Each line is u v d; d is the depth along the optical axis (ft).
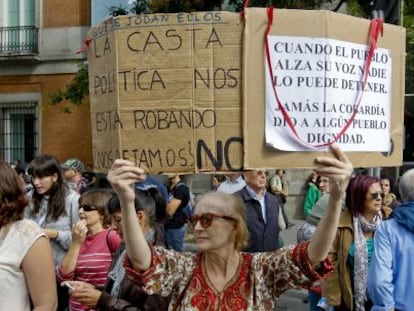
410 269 12.43
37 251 9.93
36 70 59.00
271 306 8.79
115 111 8.23
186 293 8.82
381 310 12.45
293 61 8.11
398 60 9.00
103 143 8.63
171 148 8.07
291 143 8.13
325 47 8.20
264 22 8.03
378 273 12.48
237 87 8.02
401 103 9.09
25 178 26.02
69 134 58.18
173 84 8.04
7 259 9.80
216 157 8.04
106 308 10.62
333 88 8.28
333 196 8.18
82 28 57.93
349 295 14.37
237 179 23.25
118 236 13.88
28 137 60.23
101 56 8.57
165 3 39.40
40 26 58.80
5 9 59.47
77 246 13.69
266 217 18.22
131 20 8.11
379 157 8.80
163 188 20.97
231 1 36.29
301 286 8.68
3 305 9.74
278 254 8.87
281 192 46.42
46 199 17.12
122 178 8.02
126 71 8.13
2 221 9.93
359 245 14.30
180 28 8.02
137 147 8.13
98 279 13.57
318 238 8.40
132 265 8.68
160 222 12.37
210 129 8.04
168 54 8.04
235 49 8.01
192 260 9.08
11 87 59.62
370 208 14.33
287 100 8.10
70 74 58.23
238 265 8.93
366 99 8.61
